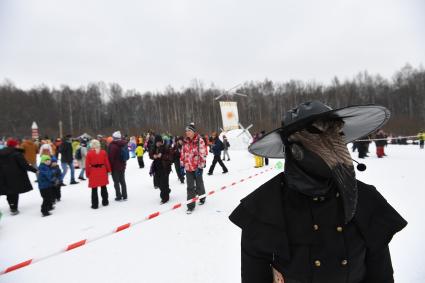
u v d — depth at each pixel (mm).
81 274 3316
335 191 915
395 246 3422
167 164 6582
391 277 1007
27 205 7000
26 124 63000
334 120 1000
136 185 8906
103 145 12008
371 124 1215
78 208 6461
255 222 973
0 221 5707
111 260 3598
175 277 3092
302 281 919
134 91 75500
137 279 3117
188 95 68000
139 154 13023
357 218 918
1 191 6012
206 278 3023
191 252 3662
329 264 904
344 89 67000
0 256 4027
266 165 11961
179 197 7031
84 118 69938
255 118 61719
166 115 63844
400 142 25484
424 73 59438
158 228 4605
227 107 23109
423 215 4340
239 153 18281
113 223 5230
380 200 987
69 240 4496
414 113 54469
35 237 4734
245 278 1005
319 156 887
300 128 941
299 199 938
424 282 2656
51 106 70375
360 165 1024
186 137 5750
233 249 3680
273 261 968
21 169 6262
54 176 6273
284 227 919
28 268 3521
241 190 7027
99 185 6387
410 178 7324
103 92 74000
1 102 65188
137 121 69250
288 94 67875
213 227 4508
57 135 58000
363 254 938
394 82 63906
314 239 904
